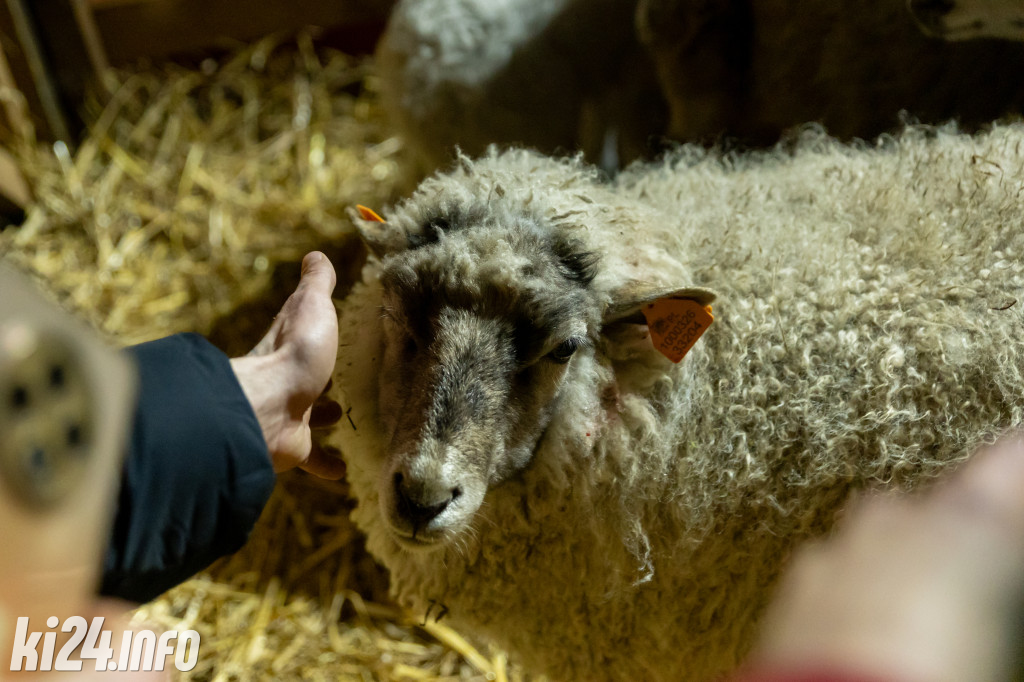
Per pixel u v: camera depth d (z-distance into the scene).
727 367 2.47
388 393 2.43
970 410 2.37
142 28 5.84
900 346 2.40
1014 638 0.78
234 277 5.07
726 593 2.66
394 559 2.87
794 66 3.92
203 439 1.56
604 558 2.60
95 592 1.24
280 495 4.16
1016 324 2.37
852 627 0.80
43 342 0.90
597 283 2.33
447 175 2.65
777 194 2.79
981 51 3.60
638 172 3.23
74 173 5.50
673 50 3.98
